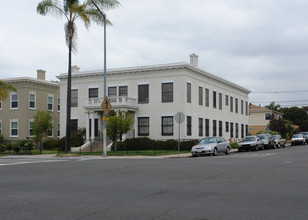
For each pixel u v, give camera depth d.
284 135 62.72
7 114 47.34
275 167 16.16
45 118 35.28
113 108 39.44
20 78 46.34
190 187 10.91
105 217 7.29
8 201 9.23
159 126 39.81
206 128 44.19
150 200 8.99
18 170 16.70
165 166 17.34
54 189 11.05
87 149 37.78
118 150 37.03
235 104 54.00
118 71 41.78
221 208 7.94
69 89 29.55
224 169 15.59
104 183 12.09
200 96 42.91
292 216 7.13
